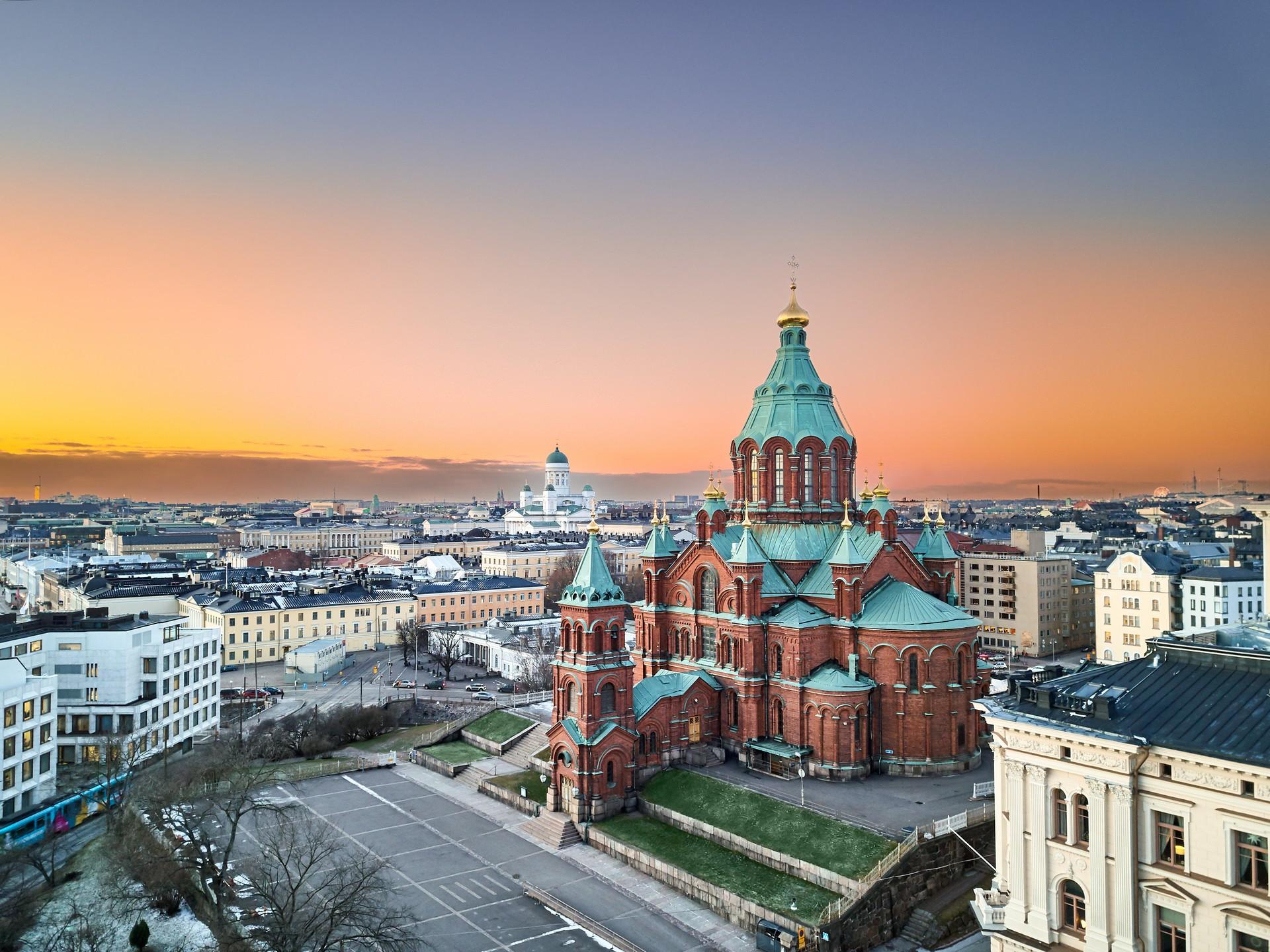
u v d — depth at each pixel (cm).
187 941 7369
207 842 7819
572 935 7225
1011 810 5688
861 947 7006
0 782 9719
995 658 19588
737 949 6938
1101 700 5347
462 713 14838
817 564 10644
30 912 7388
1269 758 4625
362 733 13525
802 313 11412
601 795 9350
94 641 12156
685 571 11094
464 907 7700
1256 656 5441
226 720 14900
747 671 10075
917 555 11281
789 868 7806
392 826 9675
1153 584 17200
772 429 11300
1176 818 5006
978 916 5844
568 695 9675
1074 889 5434
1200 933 4844
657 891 7981
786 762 9681
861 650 9831
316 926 6569
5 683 10138
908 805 8619
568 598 9675
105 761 10550
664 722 10044
